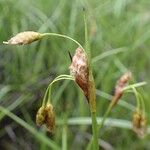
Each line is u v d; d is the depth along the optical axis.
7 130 0.16
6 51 0.17
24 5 0.18
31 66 0.17
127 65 0.19
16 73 0.17
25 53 0.17
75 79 0.08
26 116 0.16
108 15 0.20
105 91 0.17
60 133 0.15
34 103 0.16
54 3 0.20
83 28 0.19
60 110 0.16
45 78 0.17
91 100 0.08
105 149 0.16
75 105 0.17
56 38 0.18
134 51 0.19
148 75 0.19
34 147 0.16
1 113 0.12
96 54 0.18
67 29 0.18
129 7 0.21
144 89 0.19
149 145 0.17
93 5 0.20
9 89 0.16
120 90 0.10
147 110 0.17
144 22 0.20
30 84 0.17
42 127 0.16
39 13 0.18
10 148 0.16
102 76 0.18
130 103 0.18
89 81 0.08
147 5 0.21
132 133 0.17
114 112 0.17
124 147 0.17
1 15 0.17
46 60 0.18
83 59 0.08
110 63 0.18
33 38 0.07
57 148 0.12
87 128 0.17
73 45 0.18
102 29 0.20
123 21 0.20
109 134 0.17
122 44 0.19
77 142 0.16
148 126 0.17
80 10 0.19
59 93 0.16
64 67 0.17
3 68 0.17
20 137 0.16
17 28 0.17
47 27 0.18
